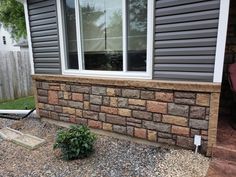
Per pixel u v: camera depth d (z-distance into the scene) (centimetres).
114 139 349
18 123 451
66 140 284
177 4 262
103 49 344
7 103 646
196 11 251
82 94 374
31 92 759
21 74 717
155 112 300
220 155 258
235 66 310
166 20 273
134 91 313
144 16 294
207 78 258
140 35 302
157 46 286
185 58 268
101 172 255
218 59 246
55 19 378
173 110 285
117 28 322
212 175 228
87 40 360
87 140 290
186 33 262
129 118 328
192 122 273
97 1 333
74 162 282
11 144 351
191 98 268
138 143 329
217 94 250
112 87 335
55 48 393
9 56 675
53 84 412
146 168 258
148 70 299
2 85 661
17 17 930
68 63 392
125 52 317
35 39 421
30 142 347
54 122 436
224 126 324
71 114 399
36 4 400
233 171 233
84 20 355
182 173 238
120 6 312
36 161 291
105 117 354
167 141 299
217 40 242
